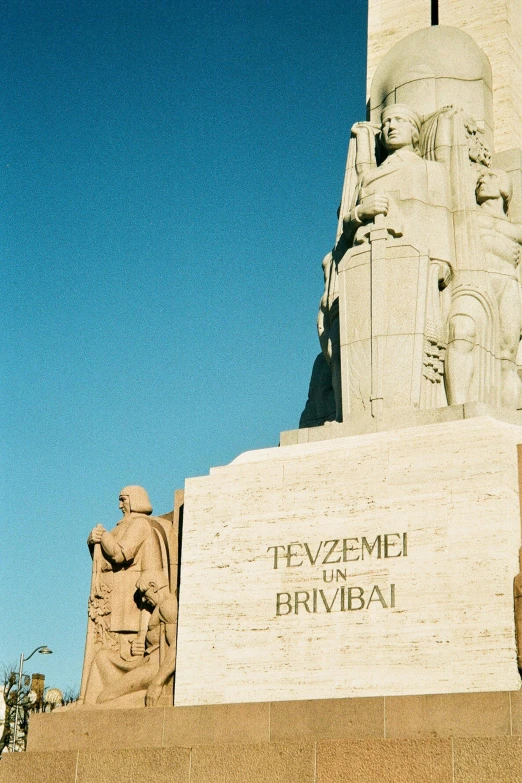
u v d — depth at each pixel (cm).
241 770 1189
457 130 1537
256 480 1357
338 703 1189
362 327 1409
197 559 1355
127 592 1449
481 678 1170
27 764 1304
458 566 1216
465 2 1808
